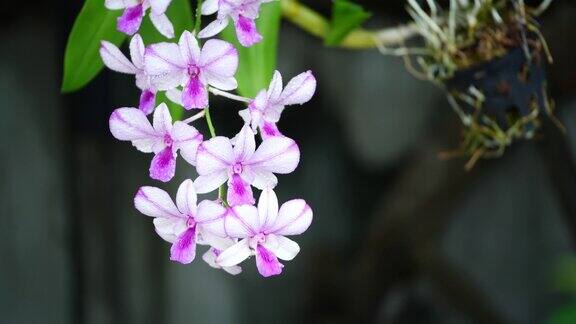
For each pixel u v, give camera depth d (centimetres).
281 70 232
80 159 219
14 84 213
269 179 94
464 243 258
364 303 221
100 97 216
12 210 218
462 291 219
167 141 94
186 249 93
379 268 217
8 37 211
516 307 260
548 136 135
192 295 233
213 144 92
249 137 92
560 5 148
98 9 104
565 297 261
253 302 236
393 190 213
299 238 235
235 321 236
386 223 212
